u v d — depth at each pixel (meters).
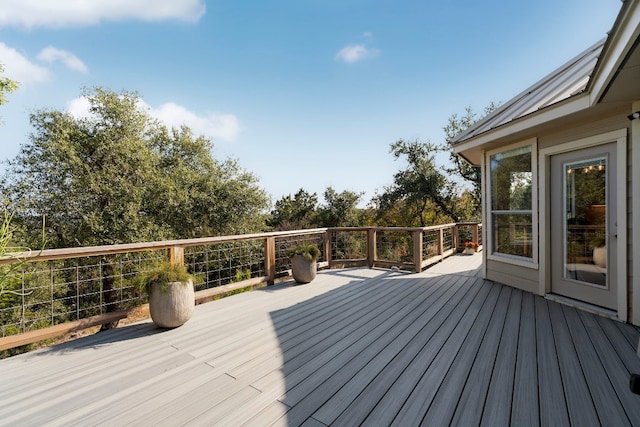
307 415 1.67
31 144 9.46
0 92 7.86
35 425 1.63
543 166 3.93
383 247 7.32
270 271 4.84
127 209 9.83
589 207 3.47
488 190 4.99
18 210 8.84
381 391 1.90
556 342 2.58
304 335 2.83
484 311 3.43
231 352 2.49
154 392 1.93
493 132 4.29
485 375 2.06
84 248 2.88
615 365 2.17
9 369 2.25
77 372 2.20
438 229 6.79
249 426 1.59
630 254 3.00
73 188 9.34
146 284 3.01
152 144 12.93
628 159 3.02
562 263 3.78
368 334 2.83
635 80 2.32
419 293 4.24
